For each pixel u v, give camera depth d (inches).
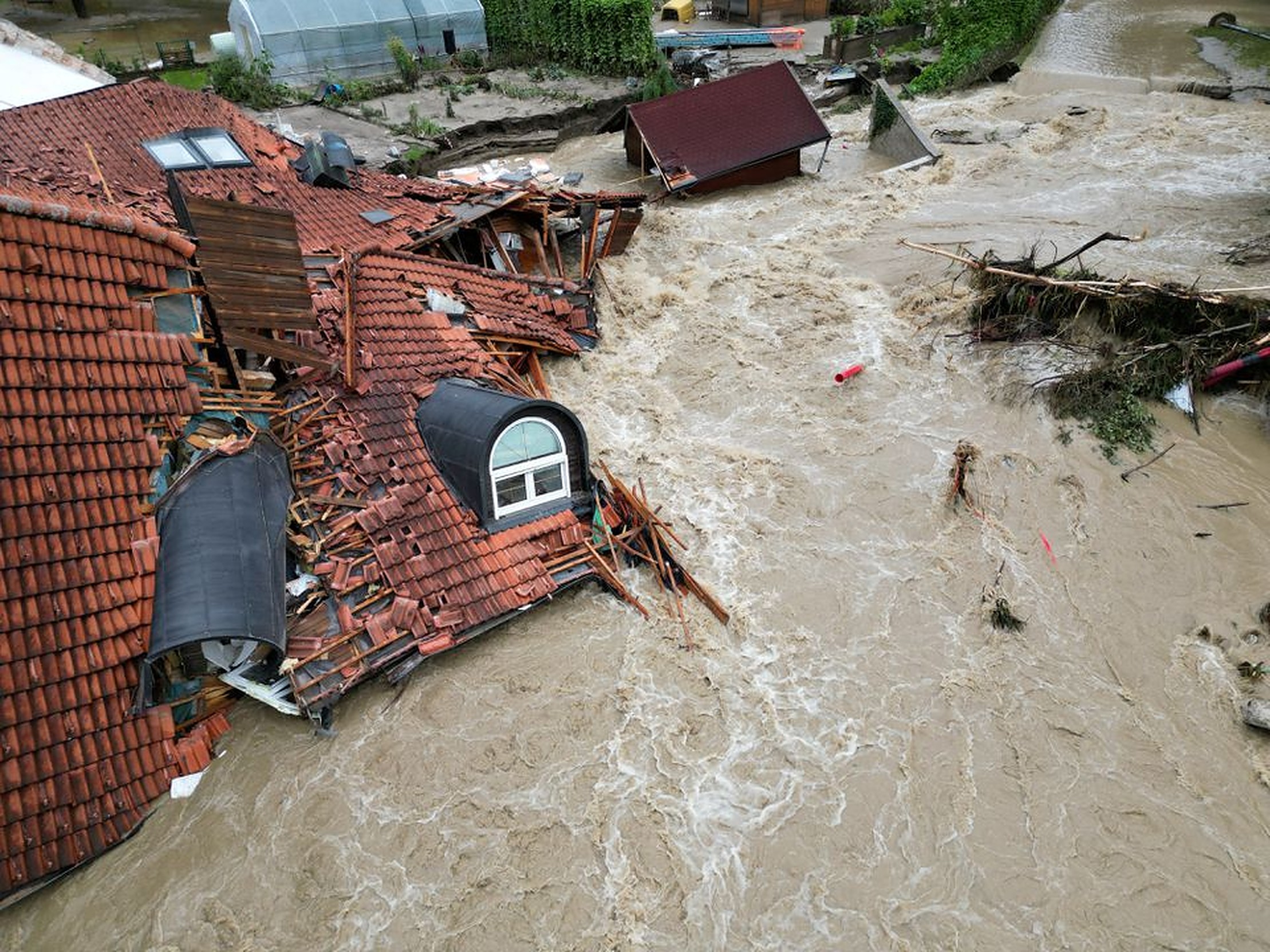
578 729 464.4
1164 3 2001.7
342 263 653.9
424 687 481.1
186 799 418.0
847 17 2075.5
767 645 517.7
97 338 442.9
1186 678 499.5
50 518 398.0
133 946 373.1
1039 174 1173.7
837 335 817.5
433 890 395.9
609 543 561.0
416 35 1713.8
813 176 1259.8
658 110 1205.7
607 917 389.4
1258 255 847.1
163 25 2224.4
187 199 509.4
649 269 972.6
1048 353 740.7
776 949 379.6
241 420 512.4
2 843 358.9
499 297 772.0
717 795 436.8
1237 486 629.3
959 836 420.8
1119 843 417.7
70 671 389.7
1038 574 568.1
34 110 832.3
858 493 634.8
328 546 483.8
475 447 513.0
